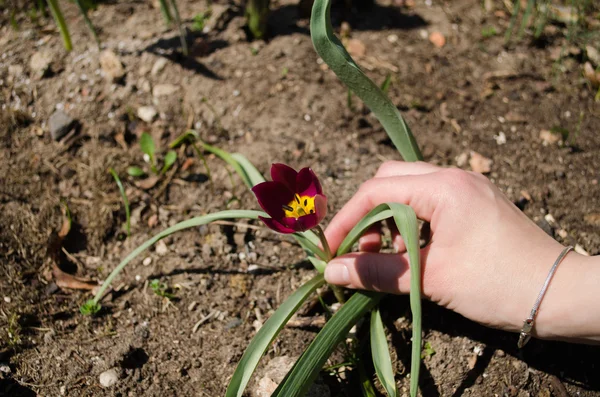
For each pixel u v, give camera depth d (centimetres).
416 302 39
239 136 58
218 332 49
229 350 48
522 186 55
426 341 48
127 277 51
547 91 61
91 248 53
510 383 46
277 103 59
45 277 51
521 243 43
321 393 46
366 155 57
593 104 60
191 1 65
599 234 53
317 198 39
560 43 65
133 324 49
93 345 48
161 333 49
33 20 64
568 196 55
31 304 50
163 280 51
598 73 61
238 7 64
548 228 53
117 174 56
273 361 47
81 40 62
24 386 46
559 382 46
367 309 45
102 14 64
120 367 47
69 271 52
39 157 56
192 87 59
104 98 59
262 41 62
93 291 51
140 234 53
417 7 67
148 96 59
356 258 45
